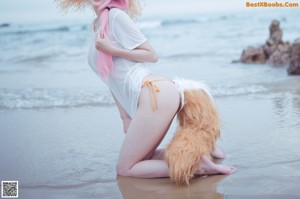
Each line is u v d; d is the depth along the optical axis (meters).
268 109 5.17
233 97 5.92
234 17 20.14
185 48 12.04
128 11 3.69
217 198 2.86
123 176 3.38
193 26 18.69
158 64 9.21
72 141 4.37
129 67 3.33
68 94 6.57
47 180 3.35
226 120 4.79
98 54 3.36
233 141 4.08
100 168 3.59
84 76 8.22
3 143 4.37
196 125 3.25
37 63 10.65
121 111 3.60
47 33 18.16
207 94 3.39
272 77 7.18
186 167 3.09
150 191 3.05
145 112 3.22
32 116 5.45
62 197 3.00
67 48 13.69
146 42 3.32
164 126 3.25
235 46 11.90
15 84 7.63
